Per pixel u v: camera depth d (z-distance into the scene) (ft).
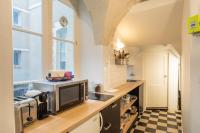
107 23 7.07
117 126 6.81
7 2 2.74
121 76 10.59
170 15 8.89
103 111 5.45
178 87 13.07
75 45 7.75
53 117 4.28
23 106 3.59
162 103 13.84
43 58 5.78
